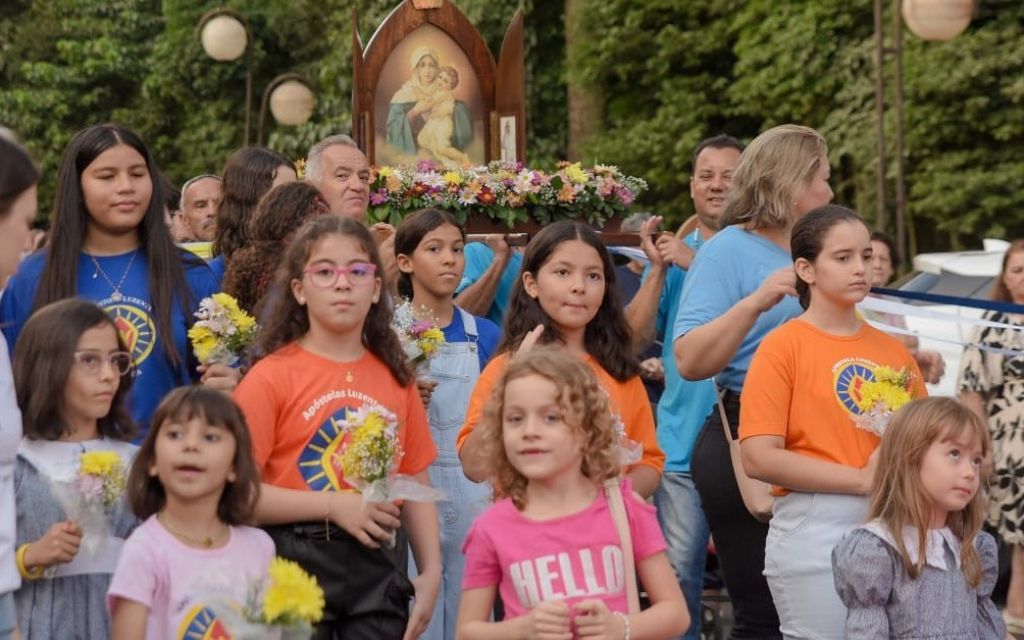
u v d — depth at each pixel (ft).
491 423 17.49
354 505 19.34
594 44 84.07
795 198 23.12
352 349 20.39
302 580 16.97
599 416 17.26
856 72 75.61
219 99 104.32
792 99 77.10
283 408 19.84
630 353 21.72
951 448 19.45
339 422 19.62
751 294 22.43
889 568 19.51
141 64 108.99
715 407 23.82
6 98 107.24
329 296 19.88
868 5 74.95
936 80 70.13
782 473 20.75
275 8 101.40
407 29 35.88
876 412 20.59
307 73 100.89
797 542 20.81
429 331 23.61
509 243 29.96
